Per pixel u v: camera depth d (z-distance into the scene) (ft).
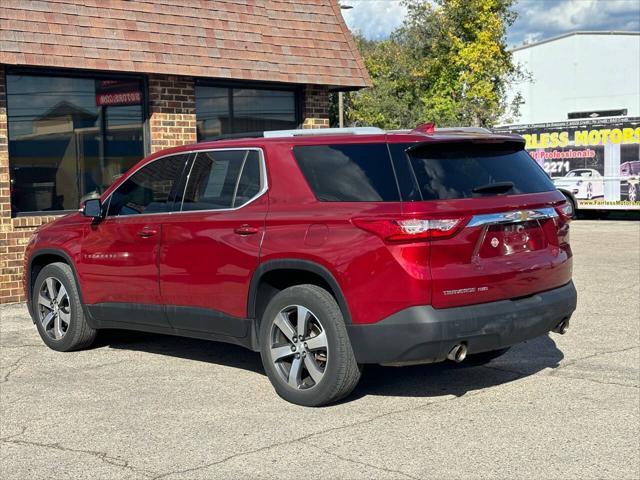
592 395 18.97
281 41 43.04
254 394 19.63
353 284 17.30
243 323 19.58
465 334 16.99
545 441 15.83
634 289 35.12
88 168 37.32
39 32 34.12
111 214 23.20
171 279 21.16
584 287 35.88
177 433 16.72
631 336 25.55
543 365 21.99
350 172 18.04
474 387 19.90
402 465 14.65
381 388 19.99
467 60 107.65
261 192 19.43
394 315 16.90
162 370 22.27
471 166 18.19
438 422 17.15
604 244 55.83
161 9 38.70
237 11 41.73
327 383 17.87
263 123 44.19
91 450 15.79
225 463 14.93
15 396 19.79
